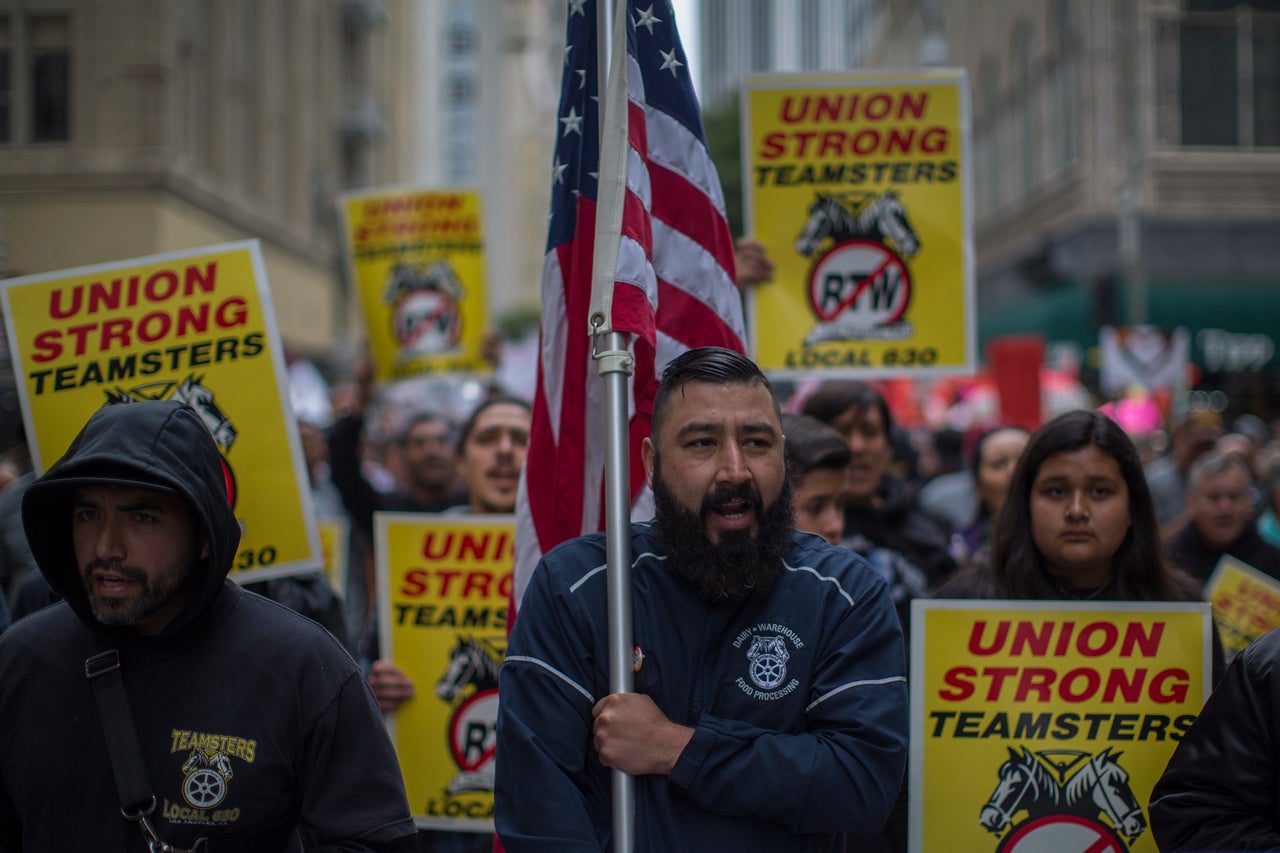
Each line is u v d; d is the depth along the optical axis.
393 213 8.43
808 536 2.47
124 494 2.23
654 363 2.93
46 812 2.22
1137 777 2.93
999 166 30.89
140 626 2.32
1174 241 23.42
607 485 2.35
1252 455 7.91
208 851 2.21
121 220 12.28
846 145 4.79
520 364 14.19
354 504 6.03
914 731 2.96
